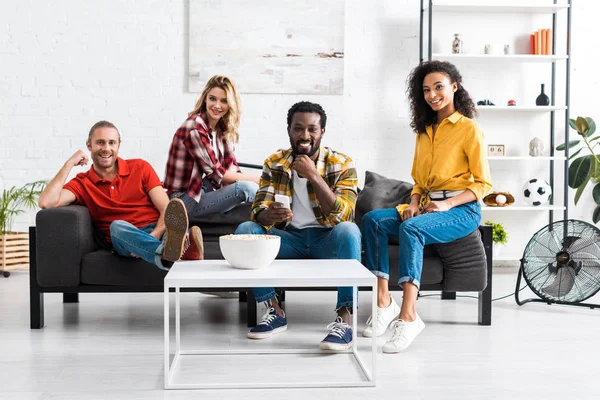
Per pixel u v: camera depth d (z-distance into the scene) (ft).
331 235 8.95
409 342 8.47
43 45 15.79
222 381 7.14
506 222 16.69
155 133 16.01
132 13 15.88
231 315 10.75
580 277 11.19
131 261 9.50
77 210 9.57
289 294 12.83
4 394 6.69
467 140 9.46
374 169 16.37
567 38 15.71
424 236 8.96
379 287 9.43
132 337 9.18
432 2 15.64
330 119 16.25
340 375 7.36
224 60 15.93
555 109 15.89
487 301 10.00
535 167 16.67
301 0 15.94
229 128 11.78
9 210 15.39
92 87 15.88
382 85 16.28
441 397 6.64
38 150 15.89
